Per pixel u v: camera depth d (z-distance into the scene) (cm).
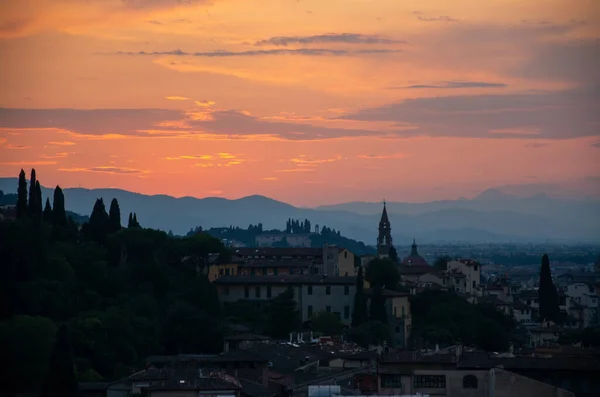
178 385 19675
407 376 19162
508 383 18012
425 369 19475
